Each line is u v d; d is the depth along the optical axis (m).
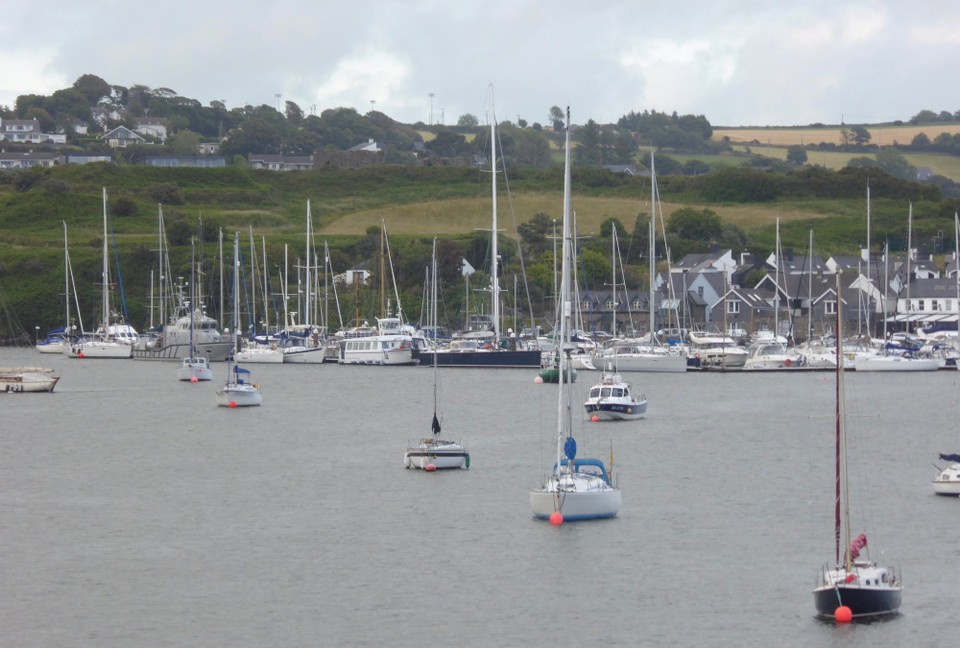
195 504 132.25
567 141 125.62
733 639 87.12
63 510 130.00
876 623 89.50
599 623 90.94
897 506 127.00
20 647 88.19
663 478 143.25
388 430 188.38
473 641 88.06
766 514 123.56
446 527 118.62
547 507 119.81
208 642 88.75
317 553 110.50
